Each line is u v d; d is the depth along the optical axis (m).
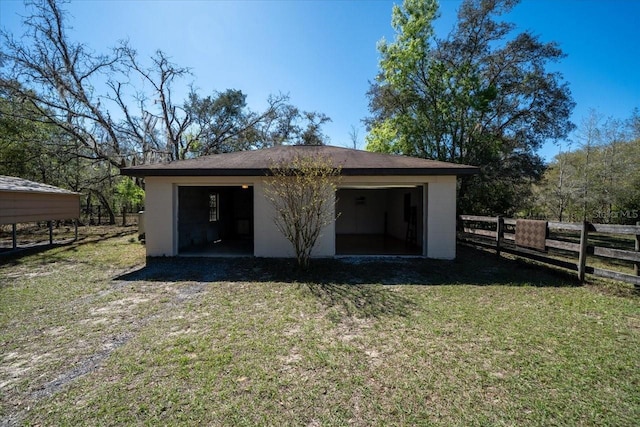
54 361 3.09
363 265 7.32
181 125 18.08
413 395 2.54
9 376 2.83
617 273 5.46
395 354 3.21
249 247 10.02
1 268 7.22
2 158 15.84
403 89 17.33
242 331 3.78
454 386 2.65
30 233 15.02
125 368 2.93
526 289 5.54
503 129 18.08
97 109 15.51
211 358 3.12
